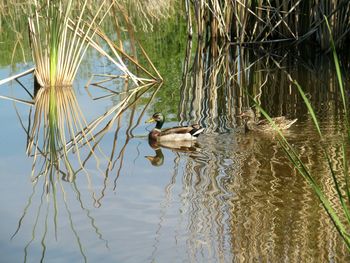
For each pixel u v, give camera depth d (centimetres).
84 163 1113
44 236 824
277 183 973
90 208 910
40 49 1608
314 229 809
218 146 1178
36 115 1421
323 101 1484
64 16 1616
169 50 2183
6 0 2544
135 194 957
